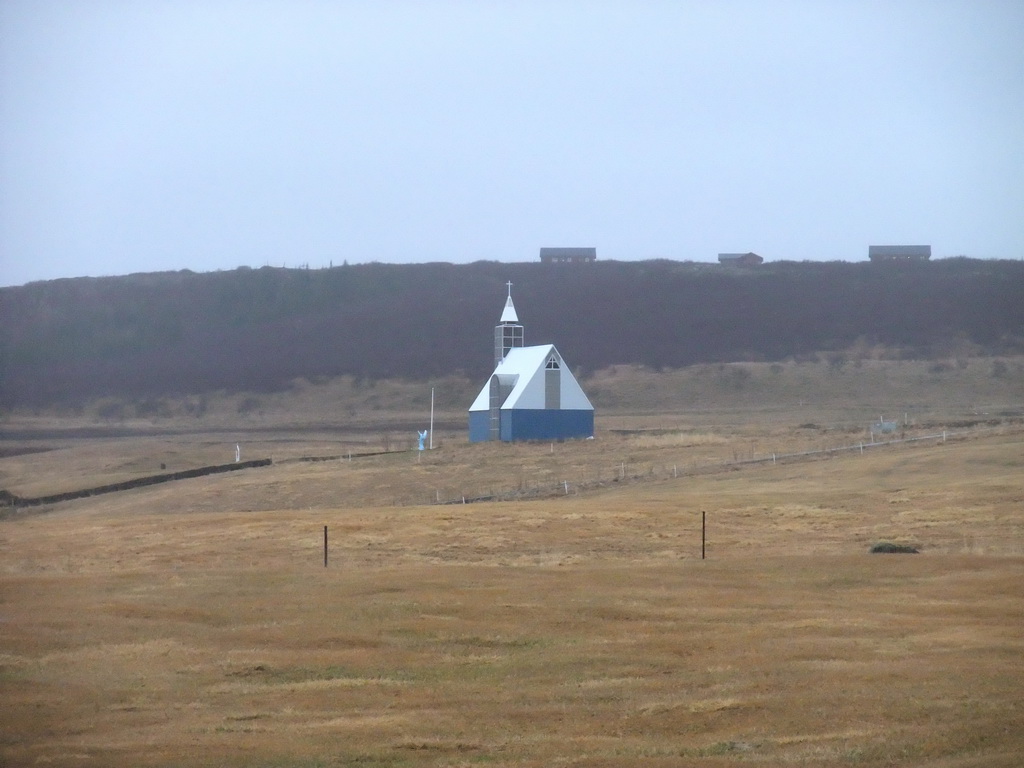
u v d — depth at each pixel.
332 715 71.19
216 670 82.00
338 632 92.31
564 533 155.25
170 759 62.38
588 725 67.62
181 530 170.12
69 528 180.25
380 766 60.78
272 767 60.84
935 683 72.75
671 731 65.88
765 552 136.12
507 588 109.31
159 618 97.88
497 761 60.94
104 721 70.31
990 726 63.09
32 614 99.56
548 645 87.81
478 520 167.75
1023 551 129.00
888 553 129.25
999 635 87.19
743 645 85.81
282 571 123.81
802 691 72.06
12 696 75.50
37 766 61.53
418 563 133.38
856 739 62.31
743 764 58.78
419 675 80.25
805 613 97.06
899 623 92.31
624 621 95.25
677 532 154.50
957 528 149.50
